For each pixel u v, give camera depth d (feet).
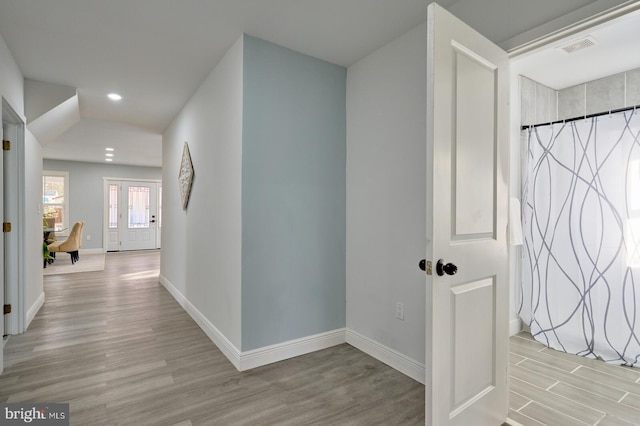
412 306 7.42
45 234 22.81
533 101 10.55
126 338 9.68
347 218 9.42
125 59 9.18
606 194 8.63
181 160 13.26
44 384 7.06
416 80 7.39
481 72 5.37
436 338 4.64
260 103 7.99
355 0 6.56
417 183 7.33
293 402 6.43
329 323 9.15
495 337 5.68
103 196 29.09
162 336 9.84
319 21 7.28
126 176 30.01
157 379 7.28
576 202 9.04
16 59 9.11
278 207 8.28
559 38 5.34
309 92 8.79
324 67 9.05
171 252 14.96
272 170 8.18
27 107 10.45
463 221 5.05
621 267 8.32
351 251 9.26
